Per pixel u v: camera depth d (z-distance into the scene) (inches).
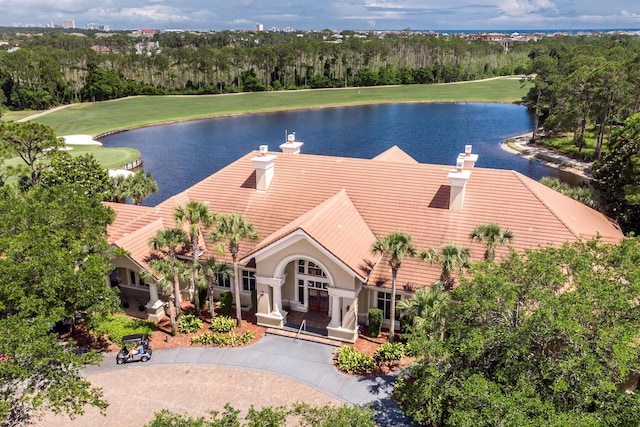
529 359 865.5
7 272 1109.7
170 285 1386.6
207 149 4697.3
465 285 991.0
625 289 909.2
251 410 804.0
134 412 1140.5
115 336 1390.3
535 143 4692.4
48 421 1108.5
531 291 925.2
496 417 773.9
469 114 6569.9
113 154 4170.8
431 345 956.0
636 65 4215.1
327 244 1333.7
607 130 4662.9
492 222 1493.6
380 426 1088.2
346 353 1328.7
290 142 1984.5
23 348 933.8
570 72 5457.7
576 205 1713.8
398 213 1582.2
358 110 7032.5
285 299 1555.1
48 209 1316.4
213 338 1406.3
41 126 2151.8
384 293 1441.9
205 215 1396.4
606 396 816.3
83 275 1211.9
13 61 6791.3
